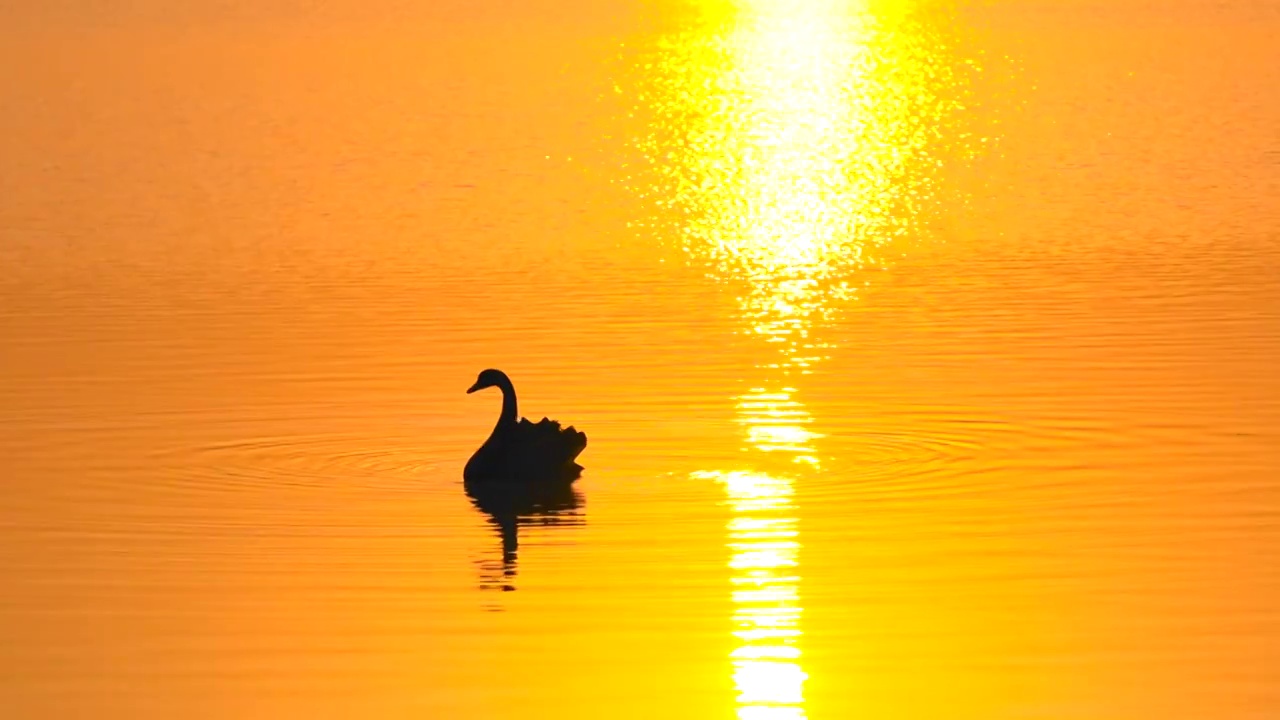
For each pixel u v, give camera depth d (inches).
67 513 1256.8
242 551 1164.5
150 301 2175.2
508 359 1793.8
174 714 892.6
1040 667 940.0
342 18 7022.6
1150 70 5054.1
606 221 2910.9
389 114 4485.7
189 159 3705.7
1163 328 1893.5
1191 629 992.2
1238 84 4707.2
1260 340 1813.5
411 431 1503.4
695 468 1369.3
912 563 1120.2
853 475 1338.6
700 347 1849.2
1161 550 1138.0
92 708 901.2
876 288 2224.4
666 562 1132.5
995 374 1685.5
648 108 4579.2
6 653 979.3
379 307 2113.7
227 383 1691.7
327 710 896.9
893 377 1683.1
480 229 2829.7
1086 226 2755.9
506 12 7249.0
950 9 7037.4
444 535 1200.2
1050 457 1376.7
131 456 1418.6
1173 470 1330.0
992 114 4357.8
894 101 4658.0
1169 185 3184.1
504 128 4227.4
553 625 1013.8
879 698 903.1
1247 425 1460.4
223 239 2738.7
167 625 1024.2
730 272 2384.4
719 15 7116.1
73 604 1061.1
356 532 1207.6
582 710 895.1
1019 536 1173.7
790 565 1120.2
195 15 7066.9
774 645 977.5
